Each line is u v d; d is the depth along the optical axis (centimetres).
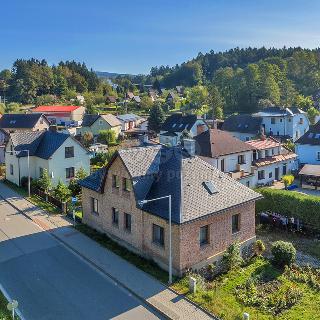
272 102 14150
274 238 3484
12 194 4822
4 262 2914
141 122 12125
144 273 2677
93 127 10256
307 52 18275
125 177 2978
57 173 5062
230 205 2867
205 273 2692
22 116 9125
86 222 3638
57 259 2956
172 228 2612
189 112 14388
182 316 2164
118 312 2241
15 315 2183
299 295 2398
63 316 2200
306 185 5384
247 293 2423
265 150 5759
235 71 19425
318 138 6209
